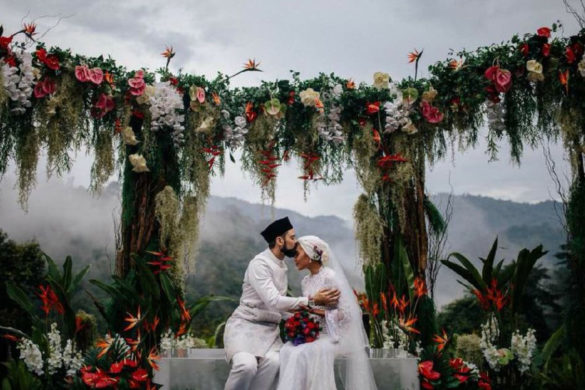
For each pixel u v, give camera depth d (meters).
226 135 4.65
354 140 4.70
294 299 3.56
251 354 3.51
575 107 4.51
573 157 4.48
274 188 4.71
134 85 4.41
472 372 4.12
